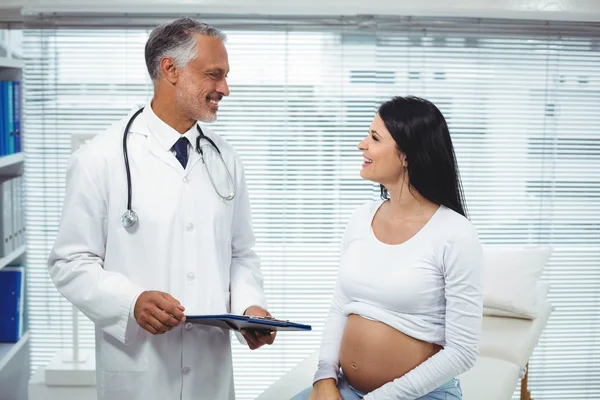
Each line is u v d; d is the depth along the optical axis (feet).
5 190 9.89
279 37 10.87
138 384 5.70
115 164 5.65
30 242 11.00
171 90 5.68
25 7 10.29
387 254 5.54
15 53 10.89
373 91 11.04
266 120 11.07
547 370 11.44
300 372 8.24
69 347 11.10
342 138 11.12
